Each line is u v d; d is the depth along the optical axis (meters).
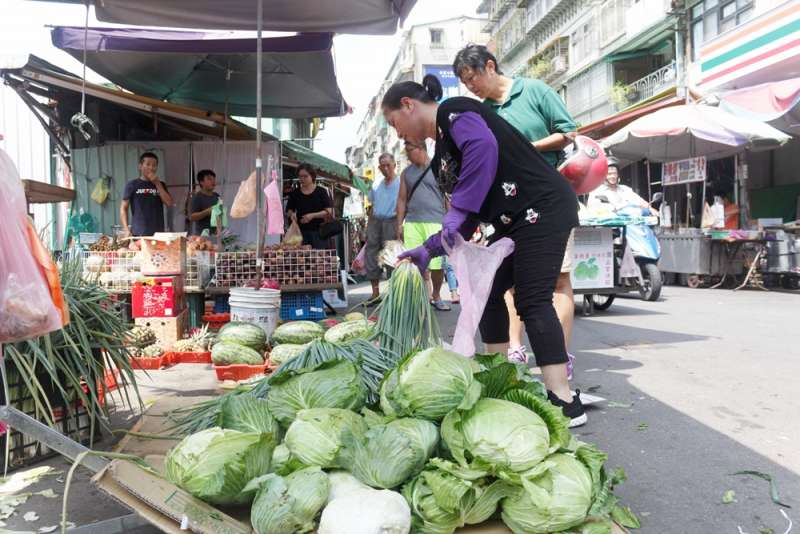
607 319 8.02
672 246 12.70
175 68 9.27
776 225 12.30
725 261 11.87
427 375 2.26
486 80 4.28
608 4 30.31
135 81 9.80
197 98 10.79
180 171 10.45
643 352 5.82
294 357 2.80
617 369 5.14
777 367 5.05
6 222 2.07
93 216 10.18
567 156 4.24
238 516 2.10
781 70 13.32
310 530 1.94
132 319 6.34
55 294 2.24
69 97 9.61
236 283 7.07
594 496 2.01
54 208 10.75
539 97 4.20
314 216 9.43
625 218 8.14
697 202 16.52
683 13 21.66
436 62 70.62
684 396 4.29
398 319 2.86
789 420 3.72
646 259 9.88
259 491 1.97
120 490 1.95
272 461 2.17
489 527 2.06
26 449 3.04
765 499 2.69
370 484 2.04
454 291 9.19
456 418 2.10
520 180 3.16
